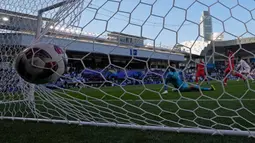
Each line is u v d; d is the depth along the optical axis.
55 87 2.25
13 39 2.80
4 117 2.47
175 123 2.06
